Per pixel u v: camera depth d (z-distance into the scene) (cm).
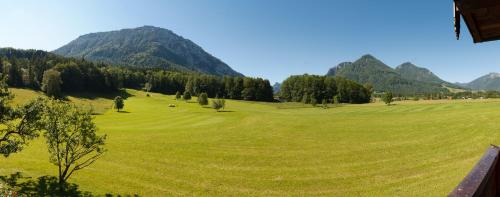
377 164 4166
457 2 280
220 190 3297
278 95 19988
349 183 3462
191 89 19075
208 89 18850
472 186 233
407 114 9238
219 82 18950
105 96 15962
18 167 3384
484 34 378
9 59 16375
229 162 4447
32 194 2597
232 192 3244
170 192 3180
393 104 13975
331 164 4281
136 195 3012
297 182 3562
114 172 3719
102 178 3422
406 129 6612
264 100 18225
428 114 8731
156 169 3984
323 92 17575
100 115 9612
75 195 2777
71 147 2875
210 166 4222
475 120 6650
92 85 16538
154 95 18200
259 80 18338
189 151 5069
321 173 3878
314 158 4641
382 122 7919
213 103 12162
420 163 4053
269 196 3134
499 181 354
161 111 11300
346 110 12400
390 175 3650
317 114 10912
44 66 15850
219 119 9256
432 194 2877
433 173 3566
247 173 3925
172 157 4641
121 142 5569
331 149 5216
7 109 2575
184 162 4391
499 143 4672
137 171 3844
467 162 3856
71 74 15600
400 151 4788
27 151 4266
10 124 2648
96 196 2833
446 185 3058
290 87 18738
